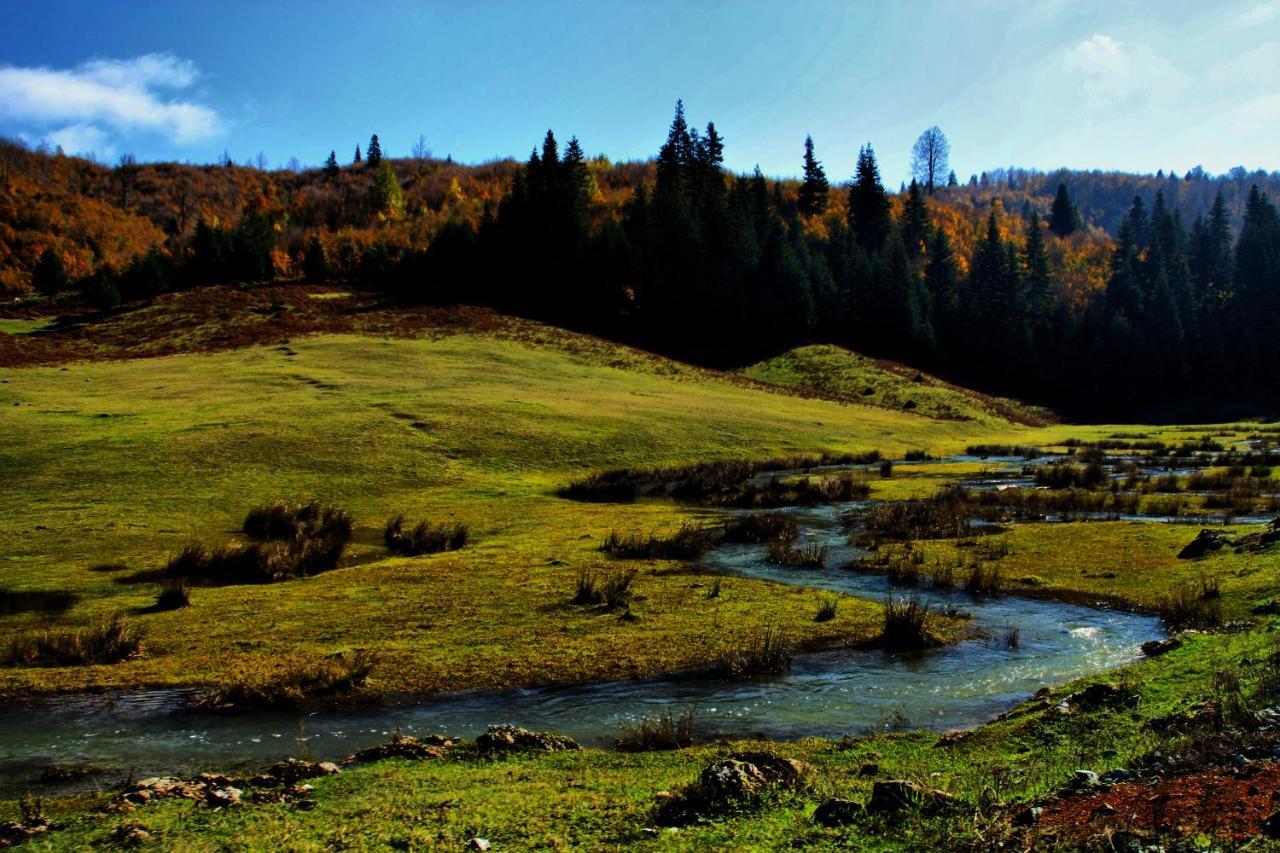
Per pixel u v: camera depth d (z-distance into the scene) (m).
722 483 39.31
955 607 18.09
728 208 110.69
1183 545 22.75
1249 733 7.61
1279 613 14.78
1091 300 131.00
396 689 13.27
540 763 9.62
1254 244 115.44
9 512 29.02
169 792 8.95
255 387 54.66
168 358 66.75
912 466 48.44
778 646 14.39
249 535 27.91
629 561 23.52
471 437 45.06
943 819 6.61
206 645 15.80
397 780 8.98
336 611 18.22
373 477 37.34
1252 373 104.88
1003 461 50.97
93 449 36.78
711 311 101.12
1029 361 107.94
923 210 152.25
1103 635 15.63
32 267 121.81
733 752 9.77
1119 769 7.45
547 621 17.09
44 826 8.09
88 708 12.60
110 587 21.19
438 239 108.56
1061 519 28.47
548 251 104.94
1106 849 5.36
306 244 130.12
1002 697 12.31
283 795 8.62
